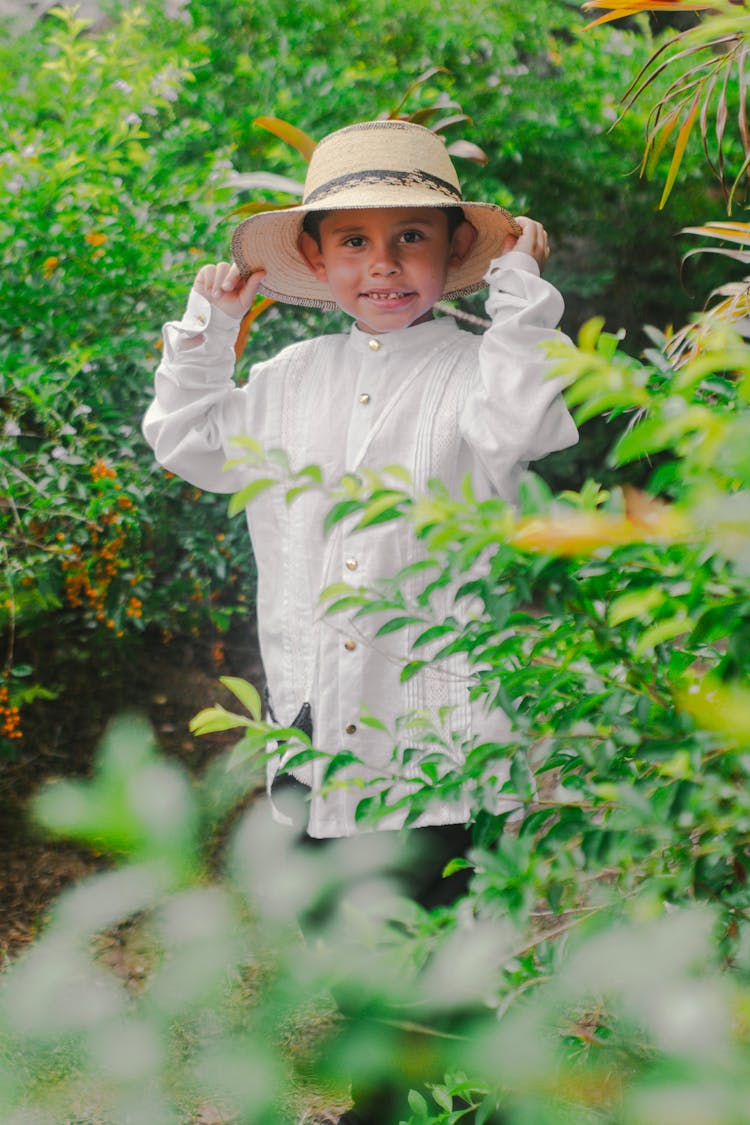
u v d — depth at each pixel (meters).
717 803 0.77
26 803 3.18
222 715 0.90
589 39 5.35
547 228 5.59
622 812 0.81
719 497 0.61
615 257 5.80
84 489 3.07
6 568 3.12
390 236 1.66
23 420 3.34
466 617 1.58
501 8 5.24
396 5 4.98
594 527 0.62
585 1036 0.69
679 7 1.77
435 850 1.62
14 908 2.71
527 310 1.55
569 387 1.55
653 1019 0.60
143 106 3.94
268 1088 0.42
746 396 0.67
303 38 4.76
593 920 0.79
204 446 1.84
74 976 0.38
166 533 3.66
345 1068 0.46
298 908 0.45
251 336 3.69
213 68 4.68
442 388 1.69
